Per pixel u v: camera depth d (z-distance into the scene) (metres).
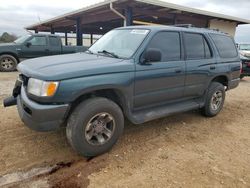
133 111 3.73
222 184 2.79
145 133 4.14
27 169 2.92
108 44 4.20
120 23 17.47
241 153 3.59
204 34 4.78
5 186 2.60
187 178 2.87
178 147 3.67
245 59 10.49
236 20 14.82
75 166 3.04
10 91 6.62
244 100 7.17
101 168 3.01
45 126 2.85
